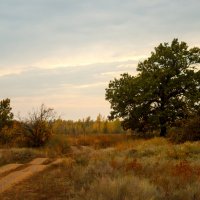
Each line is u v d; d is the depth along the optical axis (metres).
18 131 34.31
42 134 33.62
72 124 110.19
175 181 11.76
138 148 24.33
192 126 27.88
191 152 20.94
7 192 11.89
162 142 28.02
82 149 33.66
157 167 14.91
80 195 10.39
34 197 11.16
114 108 41.91
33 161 22.17
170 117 40.31
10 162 22.47
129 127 42.41
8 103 36.97
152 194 9.86
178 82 39.94
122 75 42.88
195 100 39.22
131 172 13.38
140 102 40.31
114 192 9.83
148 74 41.69
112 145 36.34
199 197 9.88
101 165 15.24
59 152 28.89
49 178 14.25
